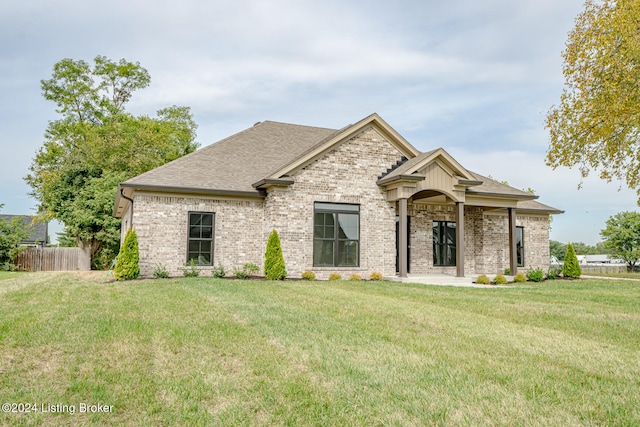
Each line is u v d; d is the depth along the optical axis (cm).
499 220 2242
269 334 711
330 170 1762
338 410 425
